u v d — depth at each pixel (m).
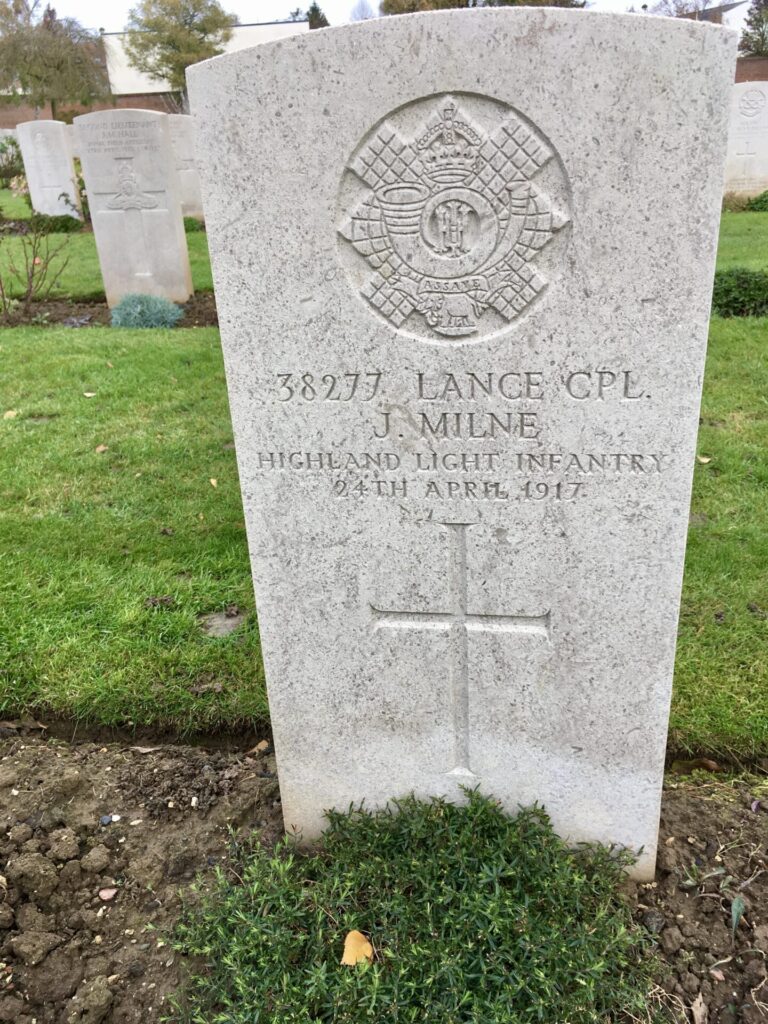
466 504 0.63
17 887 0.72
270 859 0.71
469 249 0.56
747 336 1.93
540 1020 0.58
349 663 0.70
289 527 0.66
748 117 4.20
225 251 0.58
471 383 0.59
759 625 0.99
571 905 0.65
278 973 0.61
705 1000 0.63
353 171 0.55
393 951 0.62
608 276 0.55
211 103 0.54
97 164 2.57
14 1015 0.64
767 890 0.70
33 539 1.24
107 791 0.82
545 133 0.52
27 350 2.12
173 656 0.99
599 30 0.49
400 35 0.51
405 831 0.71
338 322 0.59
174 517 1.30
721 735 0.85
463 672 0.69
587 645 0.66
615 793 0.71
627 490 0.60
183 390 1.83
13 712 0.94
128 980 0.66
